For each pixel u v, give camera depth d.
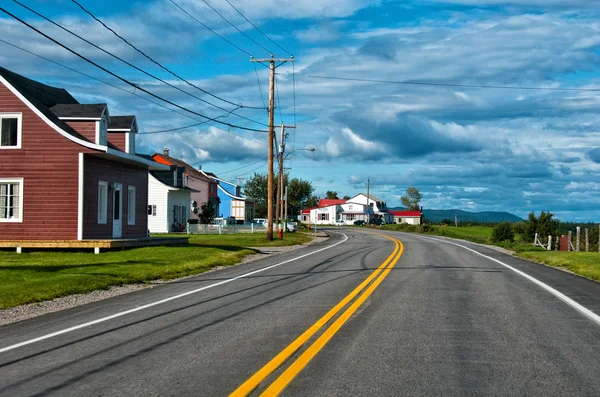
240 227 55.22
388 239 47.25
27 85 27.59
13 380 6.34
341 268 19.38
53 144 24.77
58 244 24.11
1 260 20.27
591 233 43.34
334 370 6.57
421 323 9.38
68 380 6.30
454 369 6.64
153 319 9.95
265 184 106.44
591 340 8.21
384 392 5.78
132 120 29.58
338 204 126.94
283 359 7.05
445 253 28.00
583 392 5.83
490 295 12.75
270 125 37.97
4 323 10.09
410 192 170.25
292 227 62.09
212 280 16.36
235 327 9.10
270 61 36.88
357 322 9.44
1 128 24.95
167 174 52.75
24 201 24.81
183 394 5.73
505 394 5.75
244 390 5.82
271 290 13.68
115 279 15.59
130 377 6.36
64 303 12.35
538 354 7.38
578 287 14.45
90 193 25.58
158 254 23.09
